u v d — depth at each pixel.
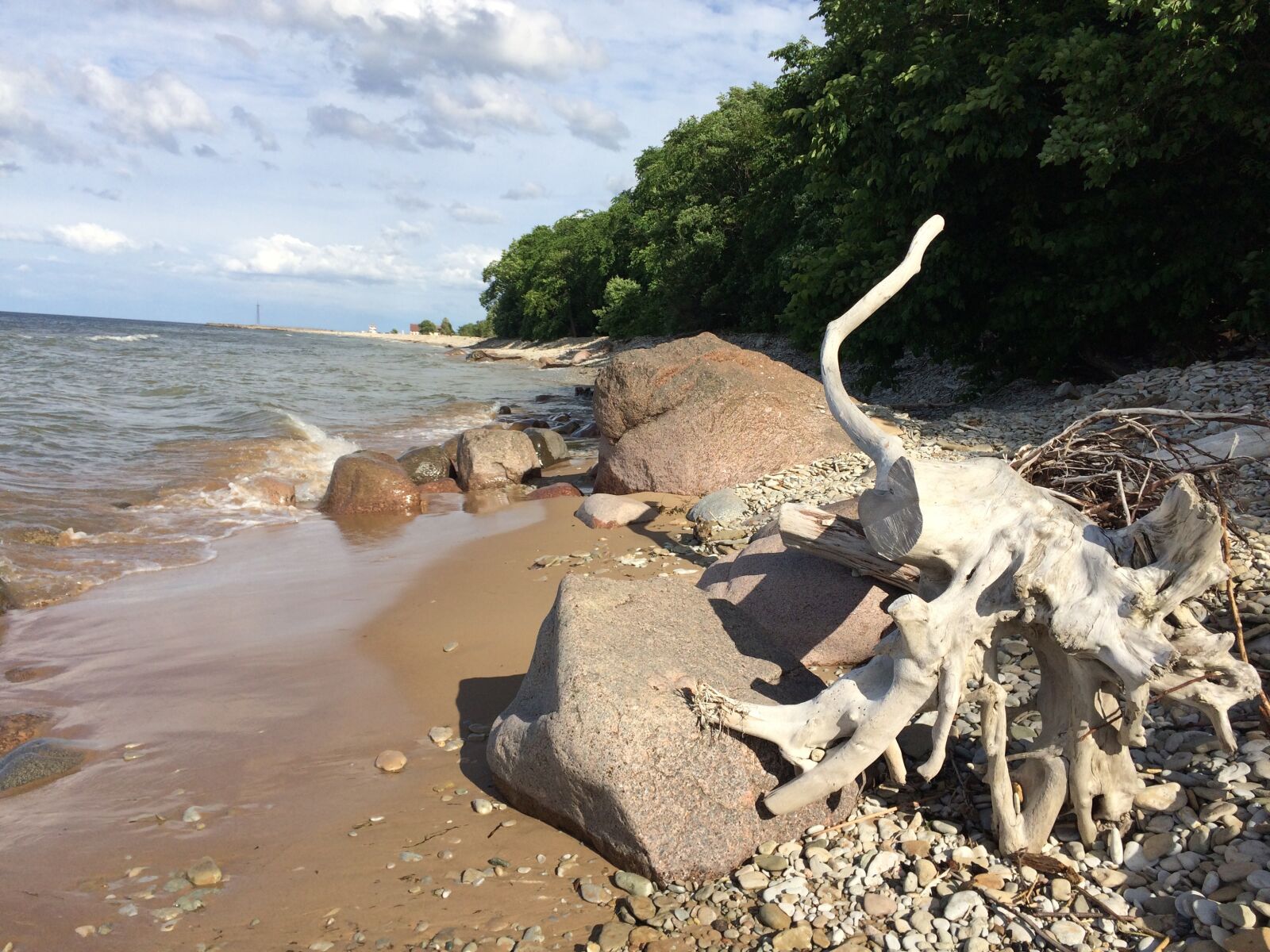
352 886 3.51
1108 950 2.90
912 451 10.22
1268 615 4.50
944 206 14.40
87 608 7.07
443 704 5.24
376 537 9.73
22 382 21.50
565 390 31.59
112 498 10.86
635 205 53.47
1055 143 11.55
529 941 3.17
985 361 15.95
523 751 3.93
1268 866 3.01
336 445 15.72
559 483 12.98
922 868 3.36
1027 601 3.19
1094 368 15.59
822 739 3.53
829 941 3.09
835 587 5.35
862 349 16.67
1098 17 12.79
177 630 6.55
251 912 3.37
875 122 14.70
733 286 38.75
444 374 39.75
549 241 71.25
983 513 3.33
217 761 4.57
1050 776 3.39
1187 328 13.39
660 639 4.20
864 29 15.27
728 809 3.56
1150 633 3.05
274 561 8.60
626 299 49.81
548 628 4.44
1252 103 11.19
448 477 13.55
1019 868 3.33
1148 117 11.64
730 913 3.28
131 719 5.08
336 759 4.58
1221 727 3.09
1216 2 10.18
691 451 10.49
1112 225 13.05
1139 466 4.48
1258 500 6.41
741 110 38.75
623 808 3.51
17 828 3.96
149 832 3.93
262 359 41.78
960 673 3.22
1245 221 12.43
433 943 3.17
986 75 13.45
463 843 3.80
